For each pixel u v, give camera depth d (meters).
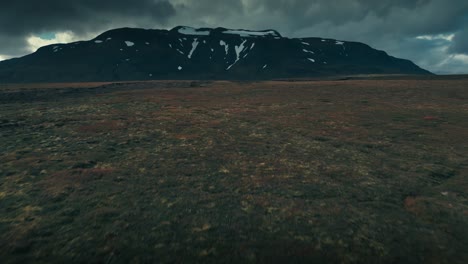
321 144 31.02
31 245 11.80
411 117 45.75
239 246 12.24
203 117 44.41
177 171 21.19
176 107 53.72
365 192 18.58
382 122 42.38
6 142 27.56
